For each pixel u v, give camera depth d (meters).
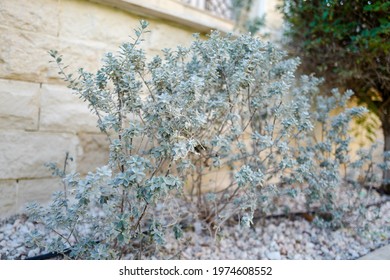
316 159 2.27
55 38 2.01
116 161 1.38
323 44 2.86
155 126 1.41
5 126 1.86
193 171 2.09
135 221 1.64
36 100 1.96
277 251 1.92
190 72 1.65
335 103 2.42
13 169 1.90
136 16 2.35
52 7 1.99
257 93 1.85
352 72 2.75
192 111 1.39
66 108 2.08
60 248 1.41
